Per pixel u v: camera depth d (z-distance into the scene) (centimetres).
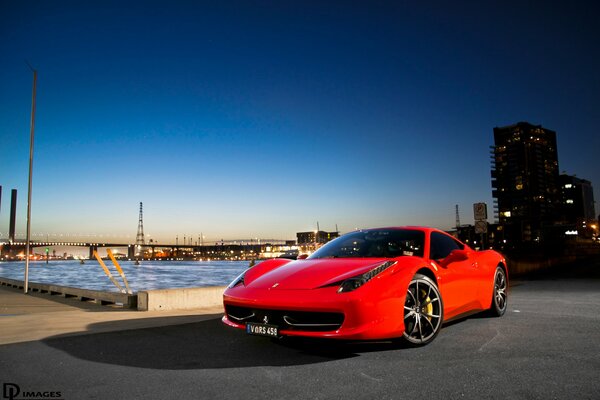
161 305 711
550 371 295
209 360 342
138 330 475
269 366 322
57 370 319
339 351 362
